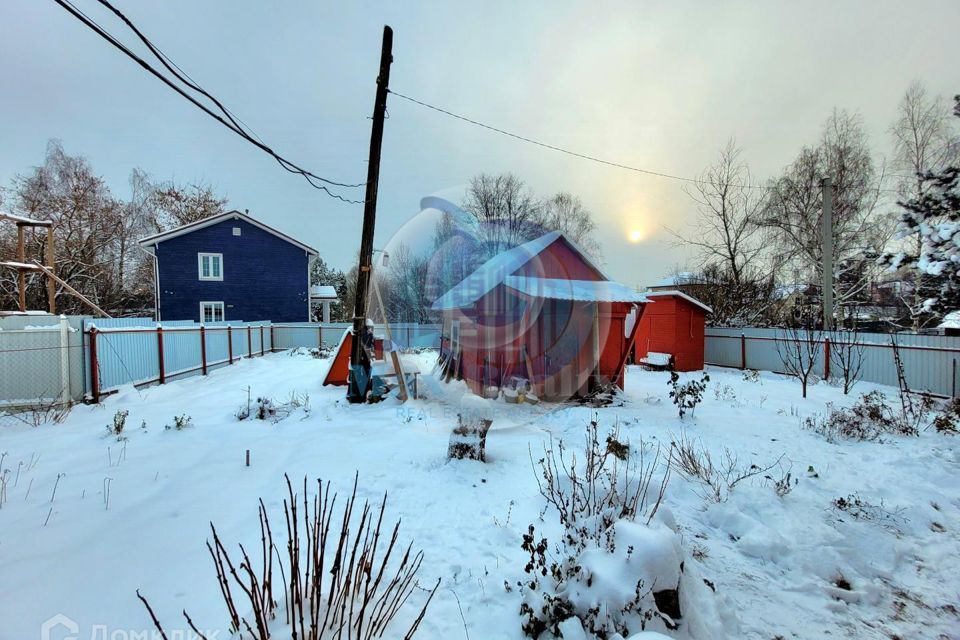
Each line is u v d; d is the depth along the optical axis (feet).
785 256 61.72
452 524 10.23
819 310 54.49
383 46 24.72
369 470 13.73
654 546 7.18
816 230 57.98
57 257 72.59
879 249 52.21
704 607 7.61
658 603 6.88
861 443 17.81
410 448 16.08
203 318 69.87
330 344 68.64
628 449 15.70
